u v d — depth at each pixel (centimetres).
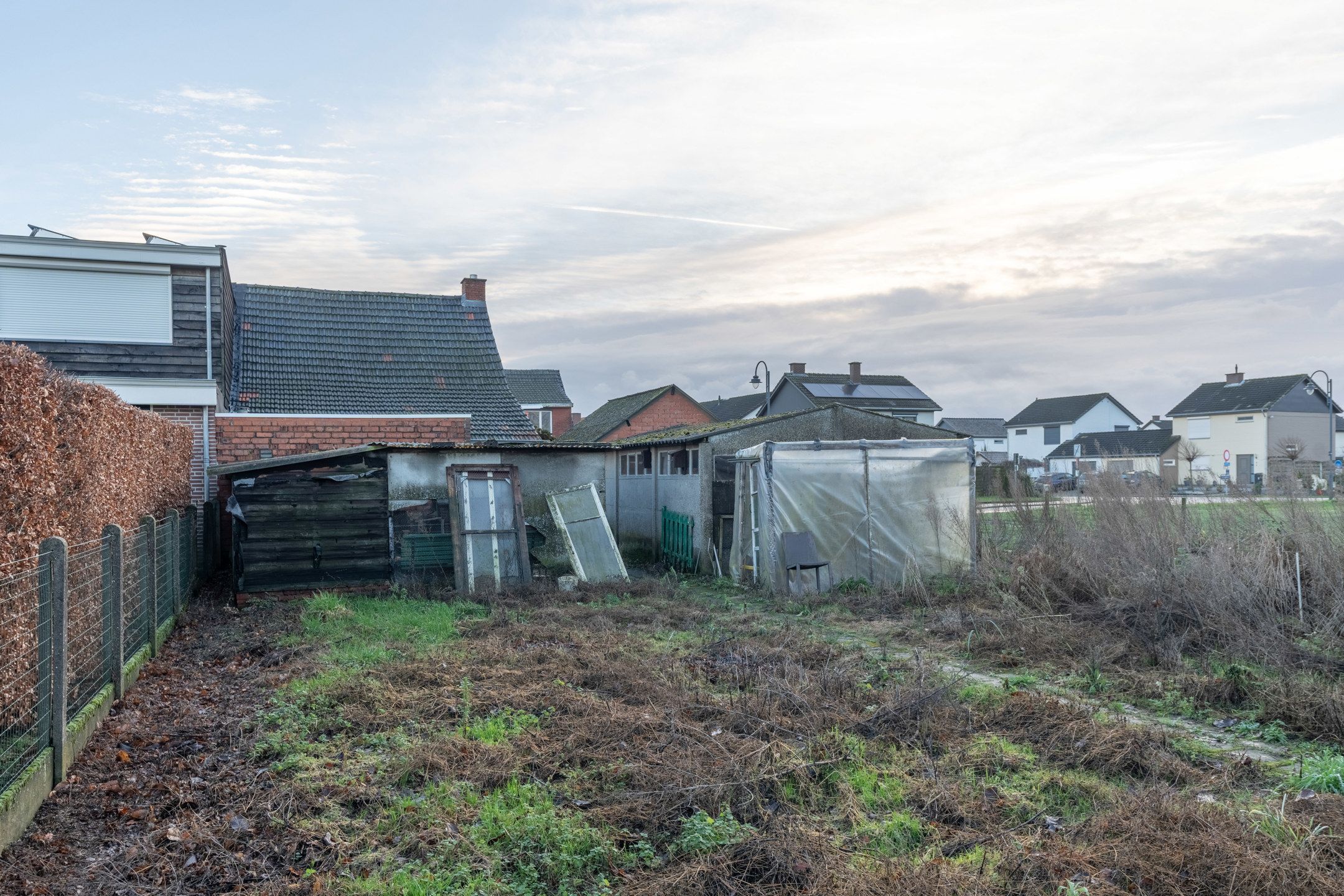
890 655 891
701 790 484
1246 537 1046
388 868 419
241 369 2028
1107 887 385
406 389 2117
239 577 1266
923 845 443
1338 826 439
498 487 1423
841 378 5497
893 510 1402
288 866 422
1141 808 464
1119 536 1120
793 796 498
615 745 578
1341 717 611
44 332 1599
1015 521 1378
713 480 1588
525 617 1113
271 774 536
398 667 787
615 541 1502
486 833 449
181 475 1339
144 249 1628
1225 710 680
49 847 436
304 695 706
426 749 564
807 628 1051
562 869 412
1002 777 532
